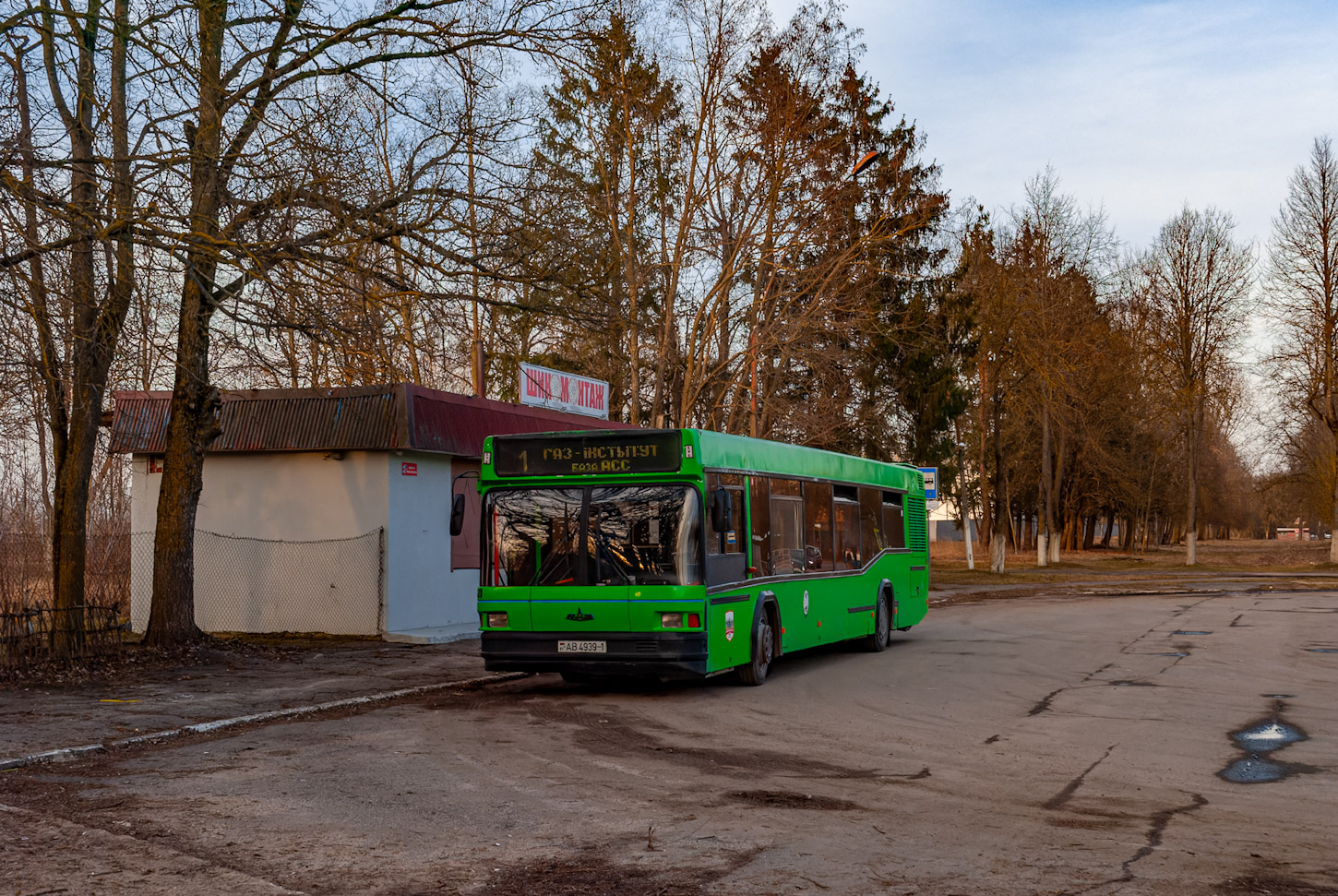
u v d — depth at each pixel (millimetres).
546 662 13516
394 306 13273
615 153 30328
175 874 6012
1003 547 47688
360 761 9406
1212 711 12320
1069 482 67750
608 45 14648
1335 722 11492
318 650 18031
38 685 13398
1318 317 51562
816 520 17469
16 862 6227
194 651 16234
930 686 14727
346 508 20250
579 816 7406
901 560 21406
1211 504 83812
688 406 31250
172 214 11953
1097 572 49594
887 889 5727
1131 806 7742
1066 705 12859
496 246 14109
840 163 32312
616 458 13680
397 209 13977
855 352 35844
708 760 9523
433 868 6129
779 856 6371
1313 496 66375
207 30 12609
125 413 20766
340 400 19984
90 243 12125
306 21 13422
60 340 12141
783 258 32000
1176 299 57656
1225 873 6016
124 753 9867
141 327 12414
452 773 8875
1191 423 57625
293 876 5980
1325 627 22469
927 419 42812
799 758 9680
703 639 13273
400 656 17438
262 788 8289
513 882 5867
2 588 17156
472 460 22469
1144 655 18016
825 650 20062
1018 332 44500
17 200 11500
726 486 14227
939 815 7461
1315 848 6566
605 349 19797
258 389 20266
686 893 5664
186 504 16734
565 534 13633
